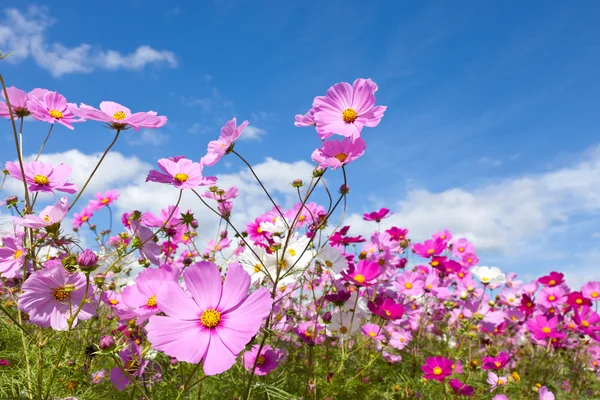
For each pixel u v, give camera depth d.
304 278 0.62
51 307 0.37
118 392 0.49
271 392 0.49
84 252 0.34
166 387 0.51
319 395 0.63
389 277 0.87
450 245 1.16
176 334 0.29
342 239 0.72
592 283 1.05
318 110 0.47
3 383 0.40
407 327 0.96
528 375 1.01
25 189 0.39
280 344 0.71
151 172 0.46
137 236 0.46
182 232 0.71
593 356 1.12
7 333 0.51
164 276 0.38
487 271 0.97
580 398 0.97
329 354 0.71
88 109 0.39
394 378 0.79
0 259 0.40
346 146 0.45
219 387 0.57
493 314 0.92
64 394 0.43
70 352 0.46
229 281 0.31
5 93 0.37
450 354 0.84
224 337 0.29
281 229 0.59
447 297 0.88
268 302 0.30
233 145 0.44
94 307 0.39
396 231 0.88
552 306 1.02
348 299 0.70
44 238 0.39
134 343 0.49
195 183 0.46
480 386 0.73
